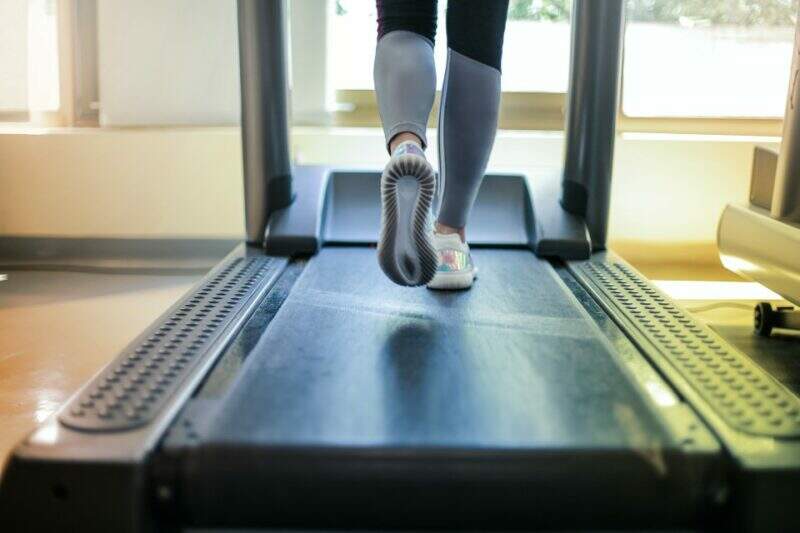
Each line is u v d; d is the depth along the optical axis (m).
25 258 2.54
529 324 1.32
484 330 1.29
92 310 2.04
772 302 2.17
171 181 2.41
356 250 1.88
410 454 0.86
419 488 0.85
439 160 1.50
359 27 2.55
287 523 0.87
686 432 0.93
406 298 1.47
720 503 0.87
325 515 0.86
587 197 1.91
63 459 0.85
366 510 0.86
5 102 2.50
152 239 2.53
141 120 2.51
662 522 0.88
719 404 1.01
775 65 2.46
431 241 1.31
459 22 1.37
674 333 1.29
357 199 2.04
